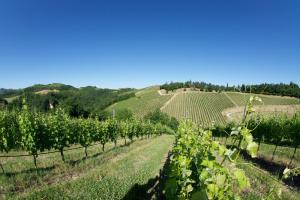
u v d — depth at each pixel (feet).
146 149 97.91
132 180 41.22
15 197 32.07
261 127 103.65
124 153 82.17
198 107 404.57
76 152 83.15
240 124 10.89
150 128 200.44
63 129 66.03
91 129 86.22
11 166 54.34
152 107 443.32
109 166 54.95
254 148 10.23
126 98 543.39
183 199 14.33
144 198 34.71
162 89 590.14
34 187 37.55
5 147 56.03
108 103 523.70
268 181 44.45
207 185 11.15
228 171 11.09
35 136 56.95
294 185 47.62
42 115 66.44
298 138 80.02
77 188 35.63
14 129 56.80
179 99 463.83
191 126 48.21
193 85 572.92
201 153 18.47
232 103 383.45
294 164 71.41
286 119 96.89
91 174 45.65
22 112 57.06
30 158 66.80
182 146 26.07
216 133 123.34
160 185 38.96
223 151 13.79
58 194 32.81
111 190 35.27
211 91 512.22
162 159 73.15
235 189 36.60
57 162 60.03
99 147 104.32
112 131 105.40
